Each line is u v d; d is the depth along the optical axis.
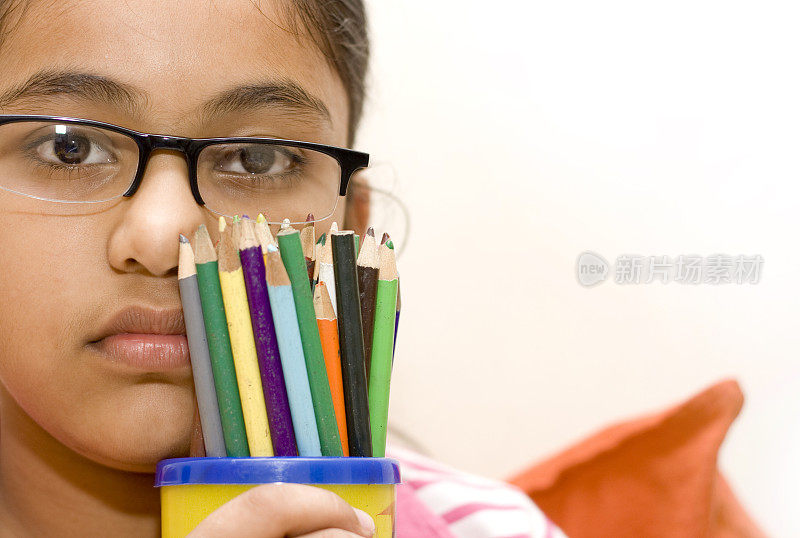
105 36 0.57
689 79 1.01
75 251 0.56
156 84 0.57
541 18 1.01
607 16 1.01
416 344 1.01
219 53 0.59
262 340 0.48
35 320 0.58
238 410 0.49
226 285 0.48
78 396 0.58
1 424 0.75
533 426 1.01
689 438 0.95
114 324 0.56
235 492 0.46
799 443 0.98
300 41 0.65
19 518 0.72
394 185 0.97
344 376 0.50
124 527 0.70
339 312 0.50
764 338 1.00
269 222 0.63
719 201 1.01
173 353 0.57
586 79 1.01
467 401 1.01
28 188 0.58
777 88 1.00
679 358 1.01
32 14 0.58
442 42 1.01
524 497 0.95
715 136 1.01
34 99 0.58
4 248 0.58
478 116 1.01
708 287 1.01
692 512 0.92
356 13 0.83
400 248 0.93
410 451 1.00
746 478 0.98
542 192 1.02
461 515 0.92
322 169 0.67
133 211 0.55
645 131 1.01
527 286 1.02
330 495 0.45
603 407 1.01
